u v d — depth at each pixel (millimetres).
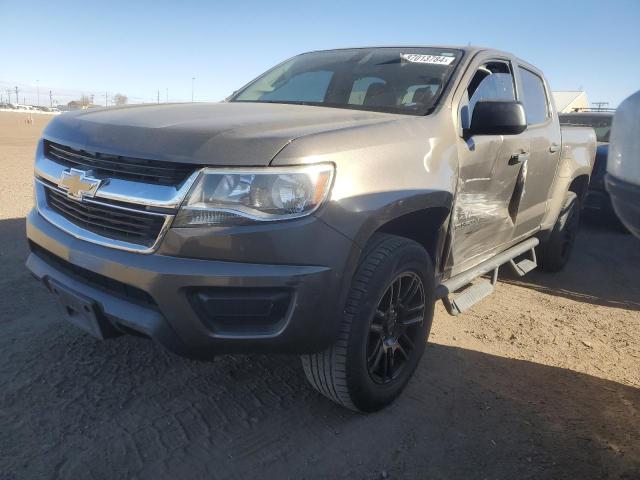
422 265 2910
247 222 2230
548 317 4578
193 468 2402
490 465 2533
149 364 3250
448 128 3154
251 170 2238
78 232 2566
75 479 2287
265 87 4074
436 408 2984
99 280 2506
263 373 3230
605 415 3037
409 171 2740
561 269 5938
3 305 3908
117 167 2453
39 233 2785
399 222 2910
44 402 2807
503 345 3912
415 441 2682
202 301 2273
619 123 1905
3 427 2586
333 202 2354
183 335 2297
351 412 2893
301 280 2277
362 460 2523
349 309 2527
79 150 2602
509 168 3814
